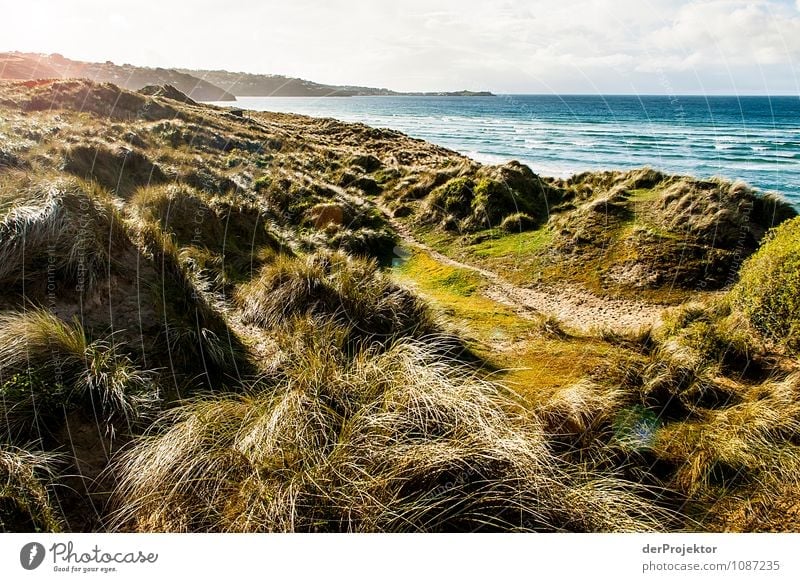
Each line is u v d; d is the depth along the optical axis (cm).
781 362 492
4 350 322
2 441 278
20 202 452
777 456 338
